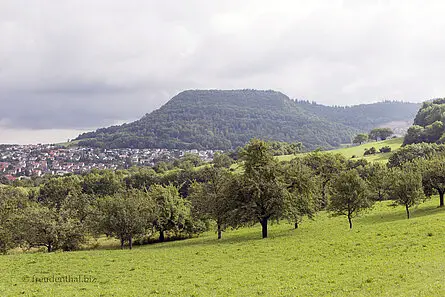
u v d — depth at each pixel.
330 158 99.44
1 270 37.22
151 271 34.72
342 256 34.50
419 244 34.56
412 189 58.44
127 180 164.62
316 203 66.69
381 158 149.12
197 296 25.23
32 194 147.50
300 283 26.16
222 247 47.44
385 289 21.42
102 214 63.12
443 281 20.47
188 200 78.44
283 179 57.84
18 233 58.66
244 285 27.25
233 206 56.75
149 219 66.06
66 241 59.56
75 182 149.75
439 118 186.25
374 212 69.88
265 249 42.69
